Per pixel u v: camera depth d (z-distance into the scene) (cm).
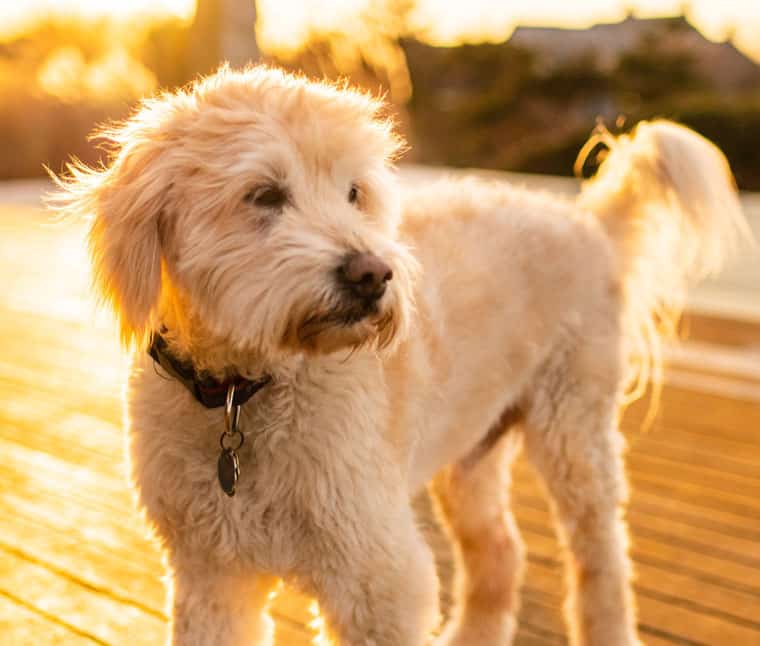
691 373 517
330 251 171
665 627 268
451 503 273
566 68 1902
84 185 199
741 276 682
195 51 638
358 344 176
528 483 371
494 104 1886
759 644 259
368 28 1405
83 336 566
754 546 318
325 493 180
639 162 291
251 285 172
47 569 286
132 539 308
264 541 184
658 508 348
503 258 245
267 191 180
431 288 224
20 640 248
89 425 415
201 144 181
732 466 389
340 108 193
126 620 260
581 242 265
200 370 182
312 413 181
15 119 1284
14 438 397
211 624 197
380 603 186
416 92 1909
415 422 207
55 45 1305
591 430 260
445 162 1884
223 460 178
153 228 181
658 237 297
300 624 264
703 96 1798
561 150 1727
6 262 773
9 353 527
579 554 259
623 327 276
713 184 289
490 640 265
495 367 238
